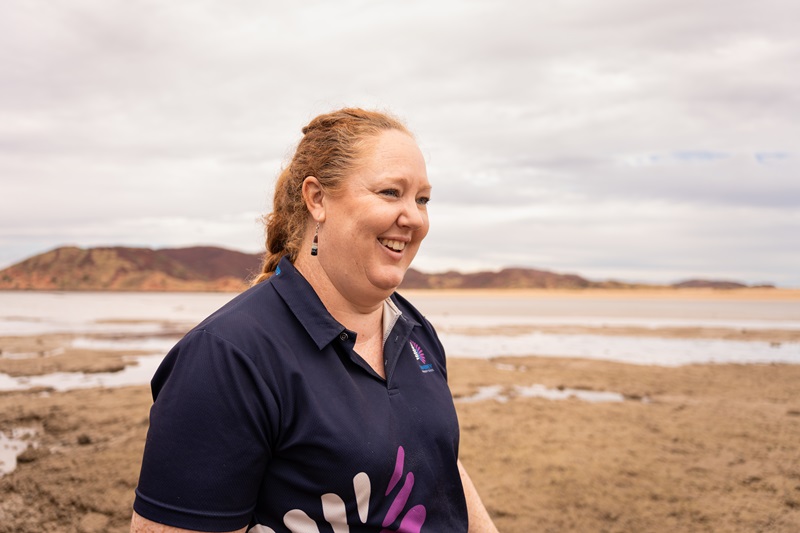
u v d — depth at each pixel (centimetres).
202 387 106
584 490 540
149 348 1736
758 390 1091
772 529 461
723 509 497
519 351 1781
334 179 125
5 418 791
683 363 1497
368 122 130
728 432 755
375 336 140
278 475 114
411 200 127
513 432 747
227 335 112
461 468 161
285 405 113
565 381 1170
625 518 479
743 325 3475
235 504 107
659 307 8325
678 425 792
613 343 2117
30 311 5125
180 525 104
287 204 140
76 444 673
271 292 126
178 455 105
